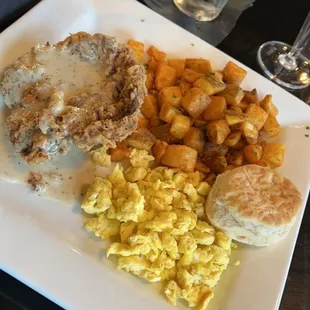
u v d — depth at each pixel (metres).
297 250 0.29
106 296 0.22
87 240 0.24
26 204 0.24
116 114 0.25
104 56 0.26
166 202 0.26
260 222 0.24
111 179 0.26
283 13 0.38
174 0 0.36
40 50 0.26
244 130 0.28
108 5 0.31
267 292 0.25
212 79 0.29
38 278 0.22
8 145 0.25
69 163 0.26
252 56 0.36
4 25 0.30
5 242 0.22
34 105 0.24
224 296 0.25
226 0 0.36
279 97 0.32
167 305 0.23
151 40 0.31
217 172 0.28
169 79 0.30
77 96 0.25
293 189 0.26
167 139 0.28
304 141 0.31
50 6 0.30
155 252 0.24
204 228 0.25
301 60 0.37
